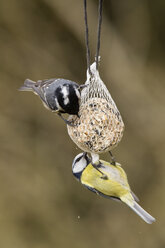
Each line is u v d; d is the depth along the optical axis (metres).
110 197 7.69
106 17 14.70
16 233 13.53
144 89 14.40
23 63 14.57
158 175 13.92
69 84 7.98
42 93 8.70
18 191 13.82
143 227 13.46
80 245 13.48
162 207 13.63
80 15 14.53
